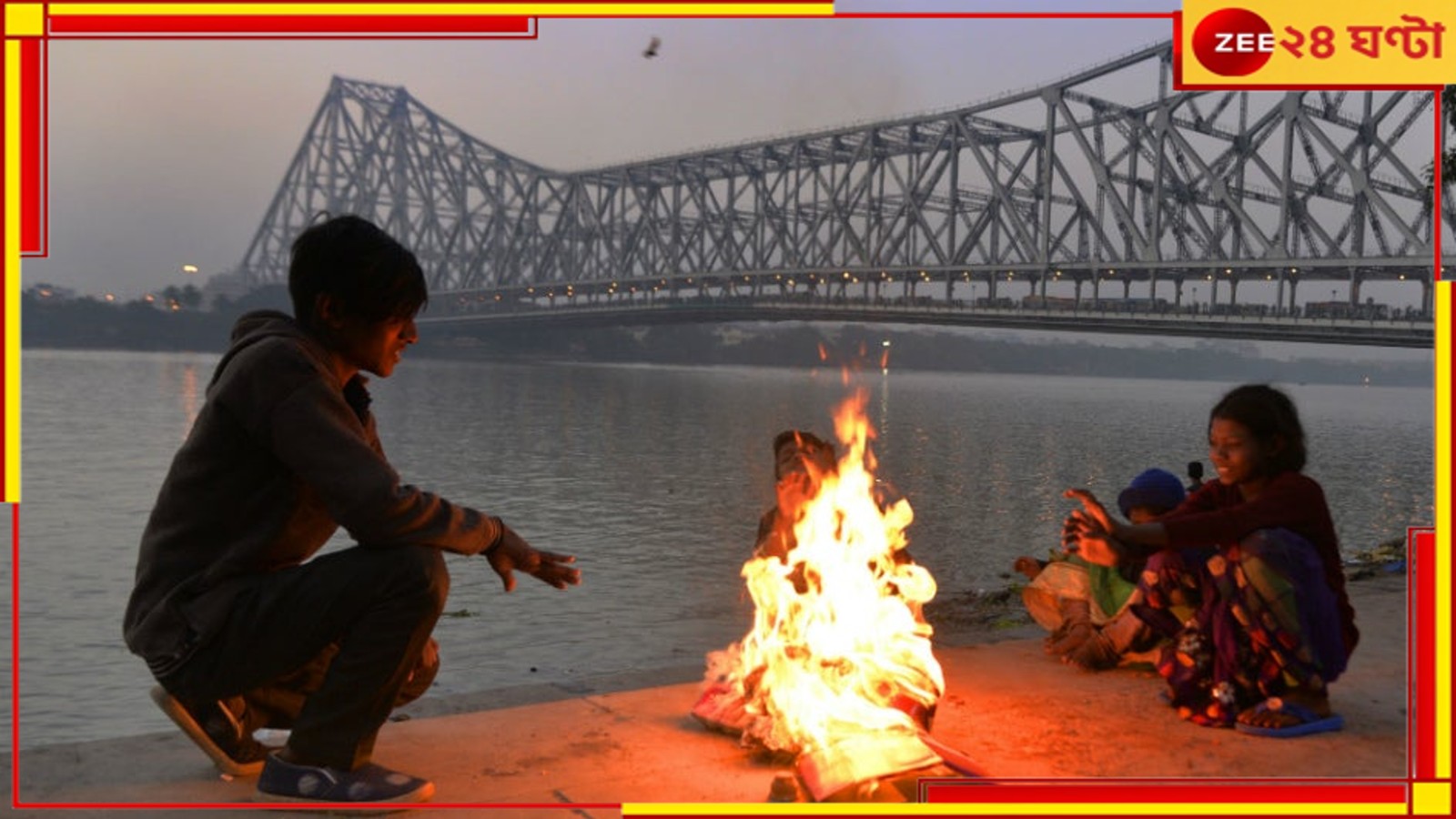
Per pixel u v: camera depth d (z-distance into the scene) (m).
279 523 2.29
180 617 2.25
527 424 65.31
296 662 2.27
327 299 2.30
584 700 3.11
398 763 2.56
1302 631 2.88
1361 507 32.22
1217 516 2.88
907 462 45.62
